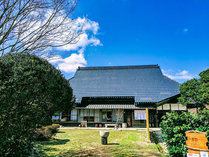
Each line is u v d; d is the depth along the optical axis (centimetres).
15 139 407
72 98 600
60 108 512
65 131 1717
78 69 3269
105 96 2459
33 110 412
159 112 2277
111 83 2773
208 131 544
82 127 2170
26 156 482
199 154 448
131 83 2708
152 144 970
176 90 2356
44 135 1015
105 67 3209
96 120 2311
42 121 436
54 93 462
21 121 389
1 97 334
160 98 2248
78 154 735
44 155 691
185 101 1556
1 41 473
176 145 606
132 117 2312
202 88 1170
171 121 631
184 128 591
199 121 606
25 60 415
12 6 448
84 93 2555
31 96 394
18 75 366
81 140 1119
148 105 2262
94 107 2278
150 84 2608
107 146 915
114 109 2352
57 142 1009
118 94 2472
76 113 2333
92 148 860
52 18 520
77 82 2906
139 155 716
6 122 365
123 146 912
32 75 396
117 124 2042
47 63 496
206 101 1158
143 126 2230
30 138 452
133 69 3086
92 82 2859
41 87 418
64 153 747
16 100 361
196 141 464
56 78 478
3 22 458
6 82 344
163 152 760
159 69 2970
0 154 384
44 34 523
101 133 986
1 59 381
